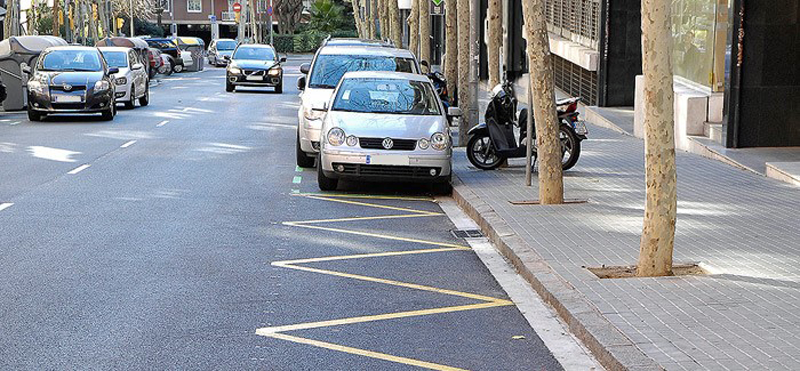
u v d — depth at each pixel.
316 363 7.24
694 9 22.55
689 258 10.14
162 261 10.67
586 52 30.81
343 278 10.03
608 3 29.23
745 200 14.05
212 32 114.31
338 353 7.49
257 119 29.97
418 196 16.02
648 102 9.20
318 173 16.25
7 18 43.88
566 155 19.05
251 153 21.16
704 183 15.82
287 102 38.16
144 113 32.28
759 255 10.27
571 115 17.59
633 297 8.56
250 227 12.83
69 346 7.59
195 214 13.68
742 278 9.21
